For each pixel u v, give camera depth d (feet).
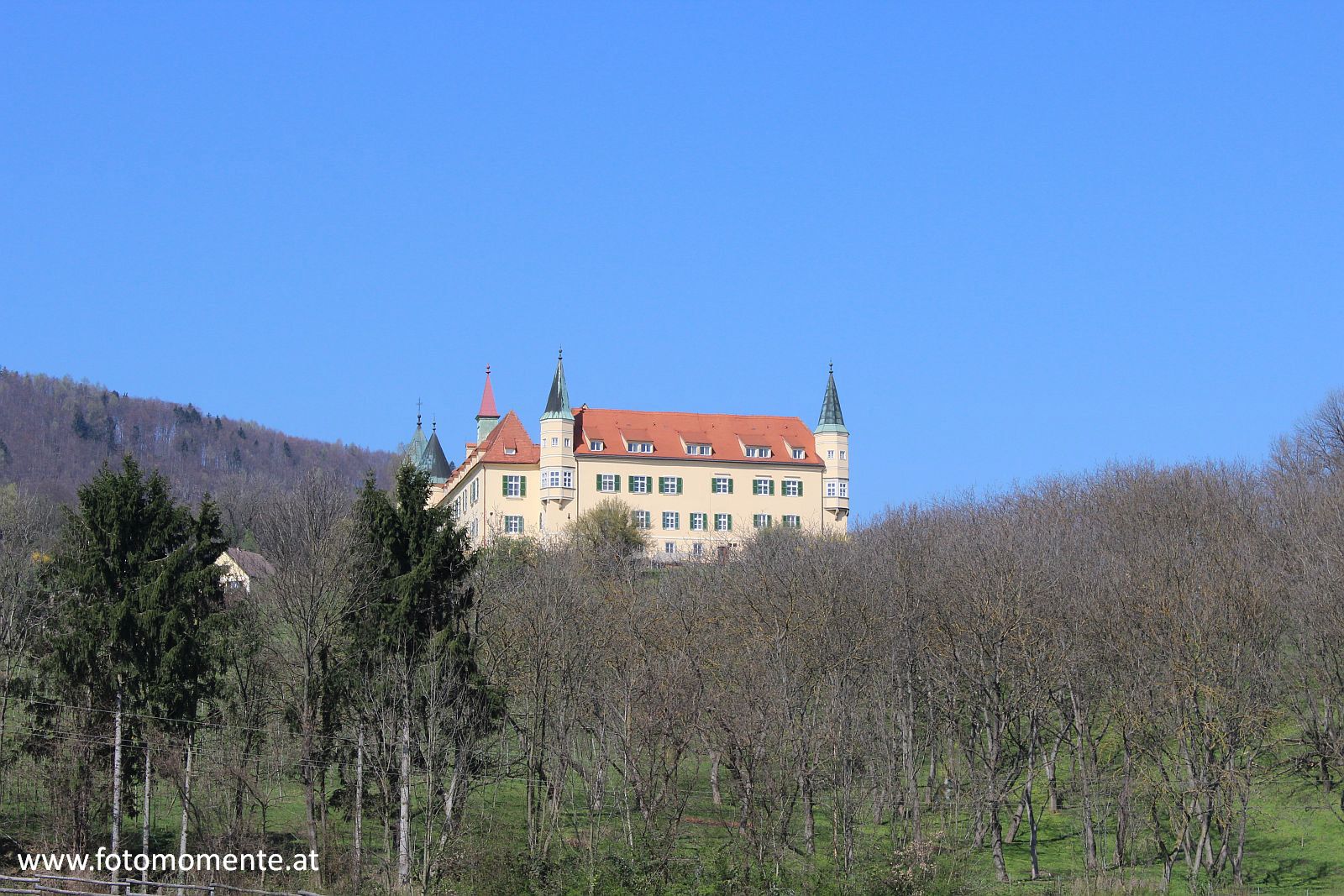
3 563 227.40
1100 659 212.02
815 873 172.55
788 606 229.25
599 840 199.52
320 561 204.13
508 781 230.89
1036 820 224.33
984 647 209.97
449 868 180.24
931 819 214.90
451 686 195.83
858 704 214.07
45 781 197.16
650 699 206.80
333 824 207.62
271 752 199.72
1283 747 219.20
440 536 206.18
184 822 184.55
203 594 204.33
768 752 196.13
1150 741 200.03
